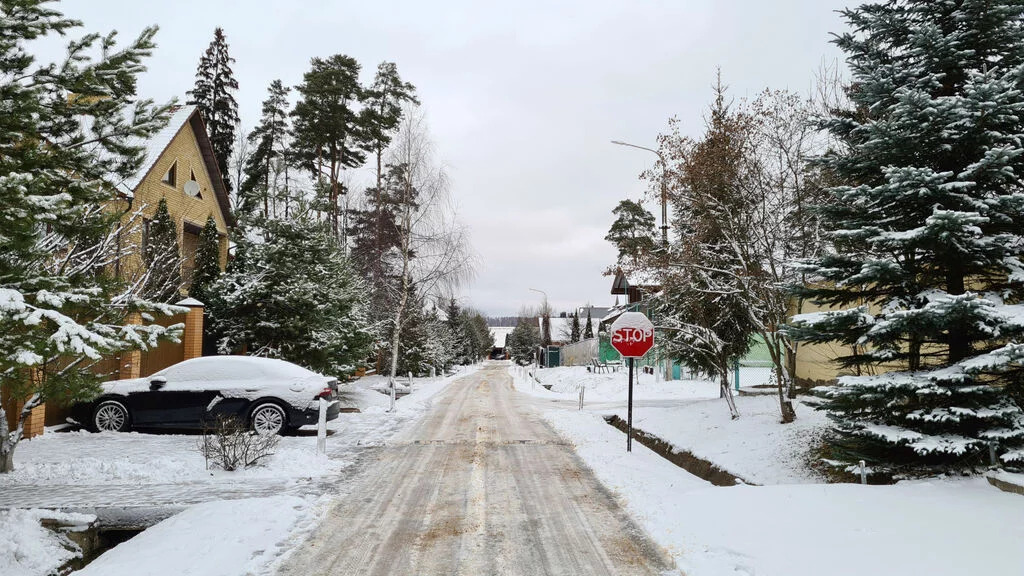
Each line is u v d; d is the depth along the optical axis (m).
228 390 12.56
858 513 6.06
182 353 16.77
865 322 7.61
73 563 6.30
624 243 14.99
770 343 12.01
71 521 6.70
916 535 5.34
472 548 5.85
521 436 13.40
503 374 55.69
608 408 19.89
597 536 6.21
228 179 39.72
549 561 5.49
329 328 19.53
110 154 7.33
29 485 8.23
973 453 7.17
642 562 5.46
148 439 11.68
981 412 6.78
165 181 22.36
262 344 18.20
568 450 11.59
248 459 9.57
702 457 10.78
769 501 6.73
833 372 15.95
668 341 15.91
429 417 17.12
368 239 28.92
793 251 12.30
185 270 21.92
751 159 12.44
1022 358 6.32
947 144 7.44
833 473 8.46
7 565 5.68
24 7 6.25
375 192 28.30
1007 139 7.26
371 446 11.88
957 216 6.64
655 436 13.52
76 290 6.95
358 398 21.64
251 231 19.81
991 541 5.05
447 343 58.06
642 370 37.88
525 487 8.43
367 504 7.48
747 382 25.58
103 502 7.31
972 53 7.68
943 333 7.73
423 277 24.95
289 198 20.19
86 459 9.19
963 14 7.73
